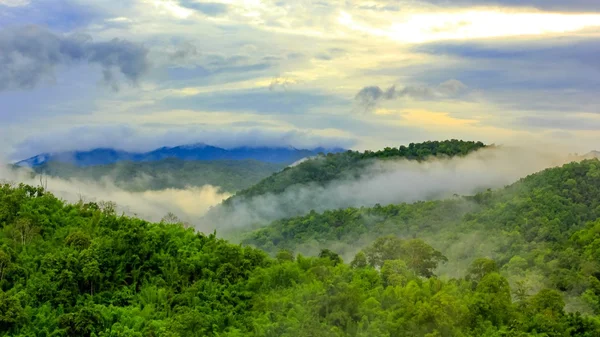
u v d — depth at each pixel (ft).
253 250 385.91
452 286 318.65
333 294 290.15
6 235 375.04
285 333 268.41
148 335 284.00
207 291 330.95
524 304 314.14
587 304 347.77
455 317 280.72
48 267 329.31
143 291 329.93
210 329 292.40
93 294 327.88
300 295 303.07
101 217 407.85
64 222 407.85
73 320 286.87
